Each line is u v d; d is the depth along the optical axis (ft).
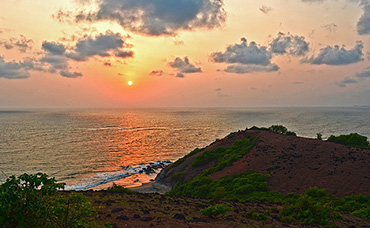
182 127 628.28
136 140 398.62
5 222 16.69
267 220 53.01
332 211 62.28
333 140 181.78
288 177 121.19
